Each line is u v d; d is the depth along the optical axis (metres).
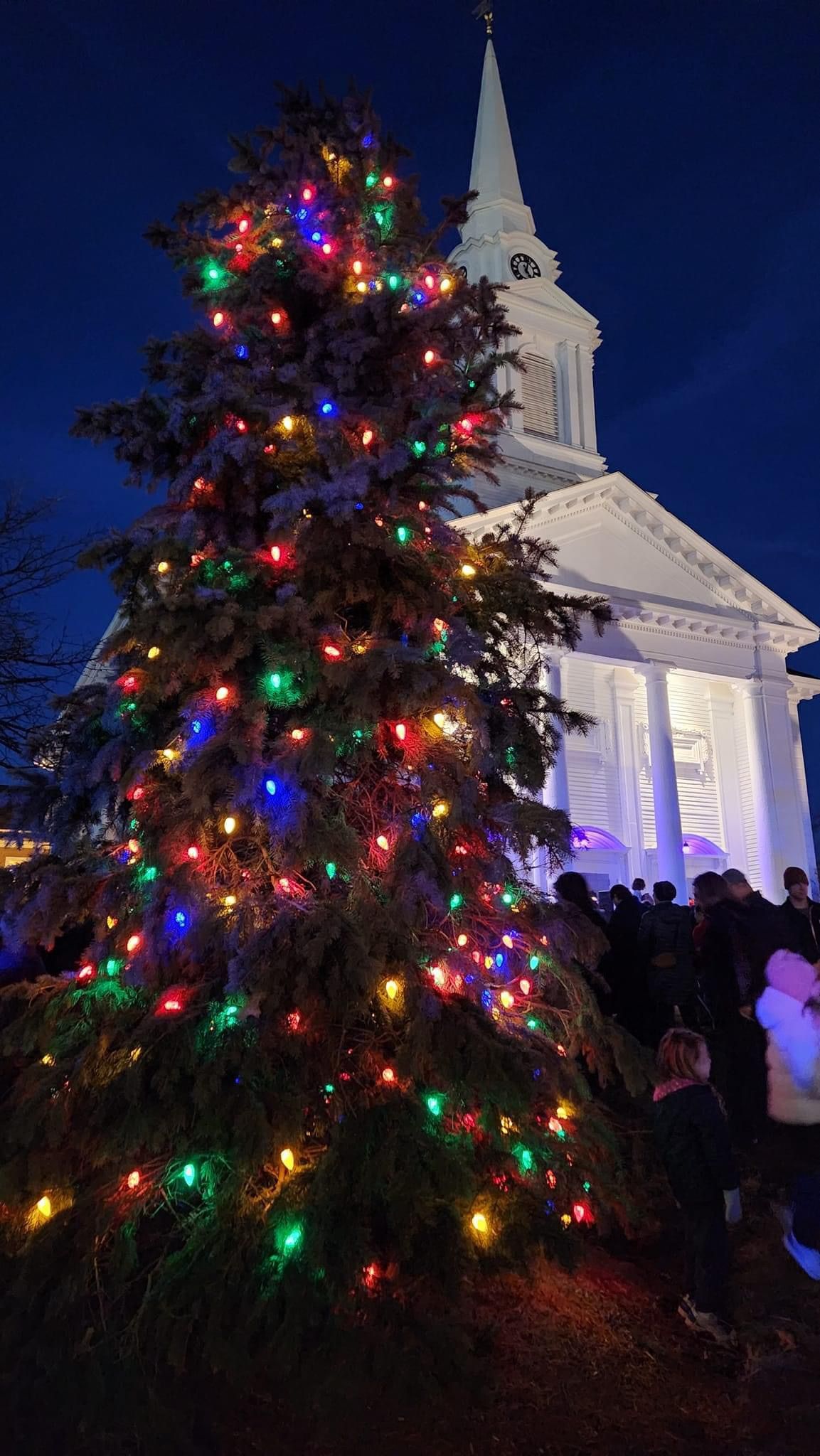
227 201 5.48
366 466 4.51
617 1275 4.75
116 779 4.58
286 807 4.20
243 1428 3.56
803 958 6.10
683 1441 3.56
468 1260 3.96
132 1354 3.59
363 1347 3.65
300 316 5.38
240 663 4.62
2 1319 3.82
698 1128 4.39
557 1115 4.78
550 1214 4.35
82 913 4.73
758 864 24.75
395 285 5.32
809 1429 3.62
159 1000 4.34
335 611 4.95
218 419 4.70
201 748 4.27
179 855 4.39
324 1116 4.22
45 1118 4.09
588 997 4.95
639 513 24.03
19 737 10.40
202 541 5.04
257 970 4.05
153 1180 4.15
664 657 23.70
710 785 25.69
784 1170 6.38
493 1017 4.71
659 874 22.67
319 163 5.43
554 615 5.88
